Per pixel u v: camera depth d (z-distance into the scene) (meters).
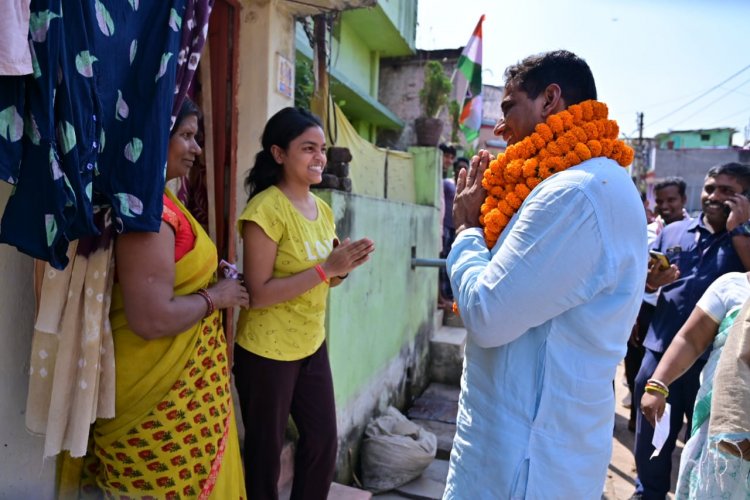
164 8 1.36
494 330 1.15
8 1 0.99
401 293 3.88
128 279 1.31
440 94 7.23
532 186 1.23
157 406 1.40
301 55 5.25
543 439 1.18
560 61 1.29
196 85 2.38
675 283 2.63
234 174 2.42
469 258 1.27
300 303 1.88
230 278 1.66
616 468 3.36
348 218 2.73
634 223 1.17
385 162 4.55
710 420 1.54
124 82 1.31
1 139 1.06
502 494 1.20
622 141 1.26
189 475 1.46
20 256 1.42
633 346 3.69
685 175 27.39
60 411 1.30
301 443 2.05
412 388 4.25
